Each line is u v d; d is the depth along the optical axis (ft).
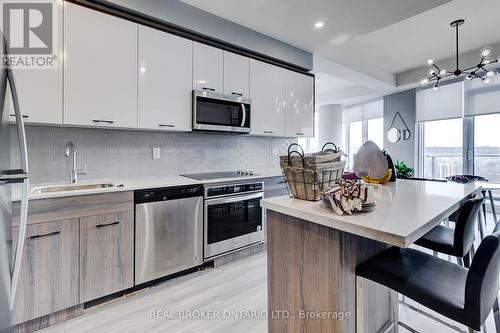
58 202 5.59
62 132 7.38
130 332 5.42
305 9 7.89
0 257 3.37
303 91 11.76
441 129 16.42
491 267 2.87
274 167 12.76
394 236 2.76
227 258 8.84
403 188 5.83
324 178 4.33
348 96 19.75
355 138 23.21
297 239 4.16
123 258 6.52
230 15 8.38
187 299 6.63
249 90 9.84
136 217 6.72
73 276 5.81
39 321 5.50
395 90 17.58
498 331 3.77
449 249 4.66
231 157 11.15
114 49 6.94
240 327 5.58
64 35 6.25
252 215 9.37
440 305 3.06
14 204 5.10
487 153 14.57
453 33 11.07
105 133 8.09
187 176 9.16
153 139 9.04
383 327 4.78
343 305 3.66
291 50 10.75
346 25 8.86
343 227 3.26
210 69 8.77
